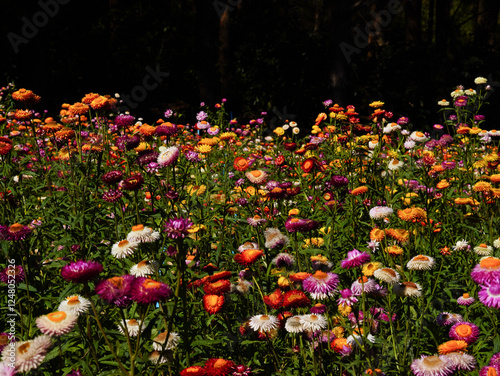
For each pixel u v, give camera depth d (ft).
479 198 16.12
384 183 17.24
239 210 14.33
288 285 10.14
